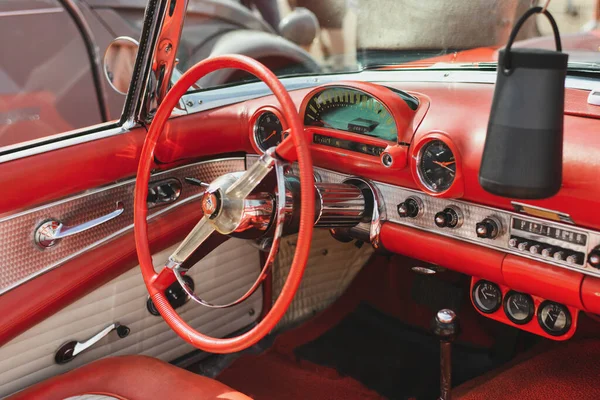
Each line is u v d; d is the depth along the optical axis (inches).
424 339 93.2
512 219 58.5
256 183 51.0
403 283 97.1
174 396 57.0
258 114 74.3
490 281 63.9
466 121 59.8
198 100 76.0
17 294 61.6
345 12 73.9
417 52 73.2
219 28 72.2
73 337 68.5
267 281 90.4
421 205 65.3
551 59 38.7
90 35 75.5
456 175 59.3
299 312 96.7
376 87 65.2
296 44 76.7
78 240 66.1
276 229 50.3
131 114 68.9
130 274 72.4
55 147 63.3
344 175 72.4
